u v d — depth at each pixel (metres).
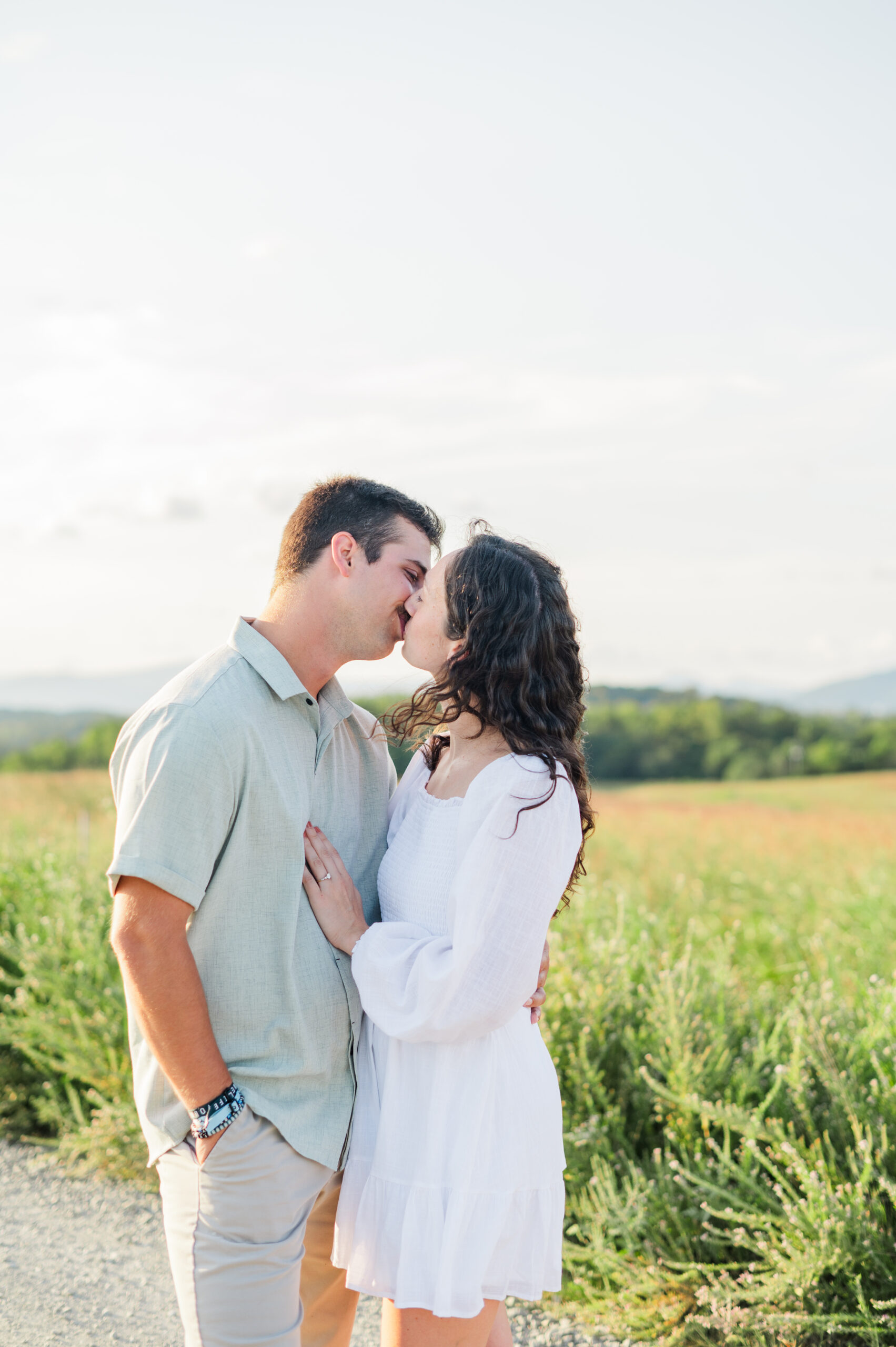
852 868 9.52
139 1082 2.08
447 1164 1.96
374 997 2.00
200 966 2.00
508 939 1.91
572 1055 3.51
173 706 1.97
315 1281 2.29
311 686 2.19
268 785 2.01
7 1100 4.49
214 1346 1.94
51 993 4.61
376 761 2.38
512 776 1.99
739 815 17.72
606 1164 3.17
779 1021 3.42
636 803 22.05
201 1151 1.93
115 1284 3.16
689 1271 2.93
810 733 49.12
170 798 1.89
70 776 19.17
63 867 5.89
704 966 4.20
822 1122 3.17
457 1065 2.00
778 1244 2.82
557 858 1.97
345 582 2.15
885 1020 3.32
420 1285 1.93
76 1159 4.13
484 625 2.04
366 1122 2.11
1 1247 3.36
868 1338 2.71
